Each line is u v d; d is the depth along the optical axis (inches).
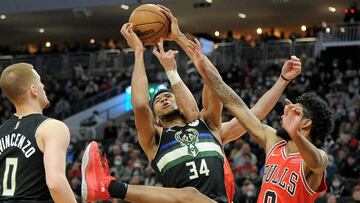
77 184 555.8
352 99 719.7
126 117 894.4
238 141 595.5
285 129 176.6
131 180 541.3
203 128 207.5
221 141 217.8
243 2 940.6
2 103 947.3
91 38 1221.7
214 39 1171.9
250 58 925.8
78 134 831.1
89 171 193.5
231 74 865.5
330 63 845.8
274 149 190.1
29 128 171.3
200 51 203.6
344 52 872.3
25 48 1226.6
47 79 1004.6
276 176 185.5
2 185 169.8
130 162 590.6
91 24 1092.5
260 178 509.7
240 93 781.9
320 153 178.5
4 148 171.8
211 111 212.1
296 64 218.4
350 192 493.0
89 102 924.6
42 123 171.2
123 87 939.3
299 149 172.2
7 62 1070.4
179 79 210.4
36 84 179.2
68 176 602.2
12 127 173.3
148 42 213.5
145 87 207.9
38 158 169.2
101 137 827.4
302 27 1041.5
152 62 944.9
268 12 999.0
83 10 970.1
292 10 983.0
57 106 927.7
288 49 906.7
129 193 193.3
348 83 796.0
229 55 940.0
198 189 198.7
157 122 215.6
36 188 168.4
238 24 1087.0
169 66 211.8
